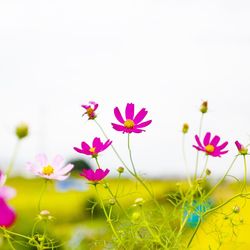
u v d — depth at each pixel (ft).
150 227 3.76
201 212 3.61
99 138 3.73
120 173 3.73
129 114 3.84
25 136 3.08
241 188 3.61
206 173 3.77
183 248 3.62
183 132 4.08
